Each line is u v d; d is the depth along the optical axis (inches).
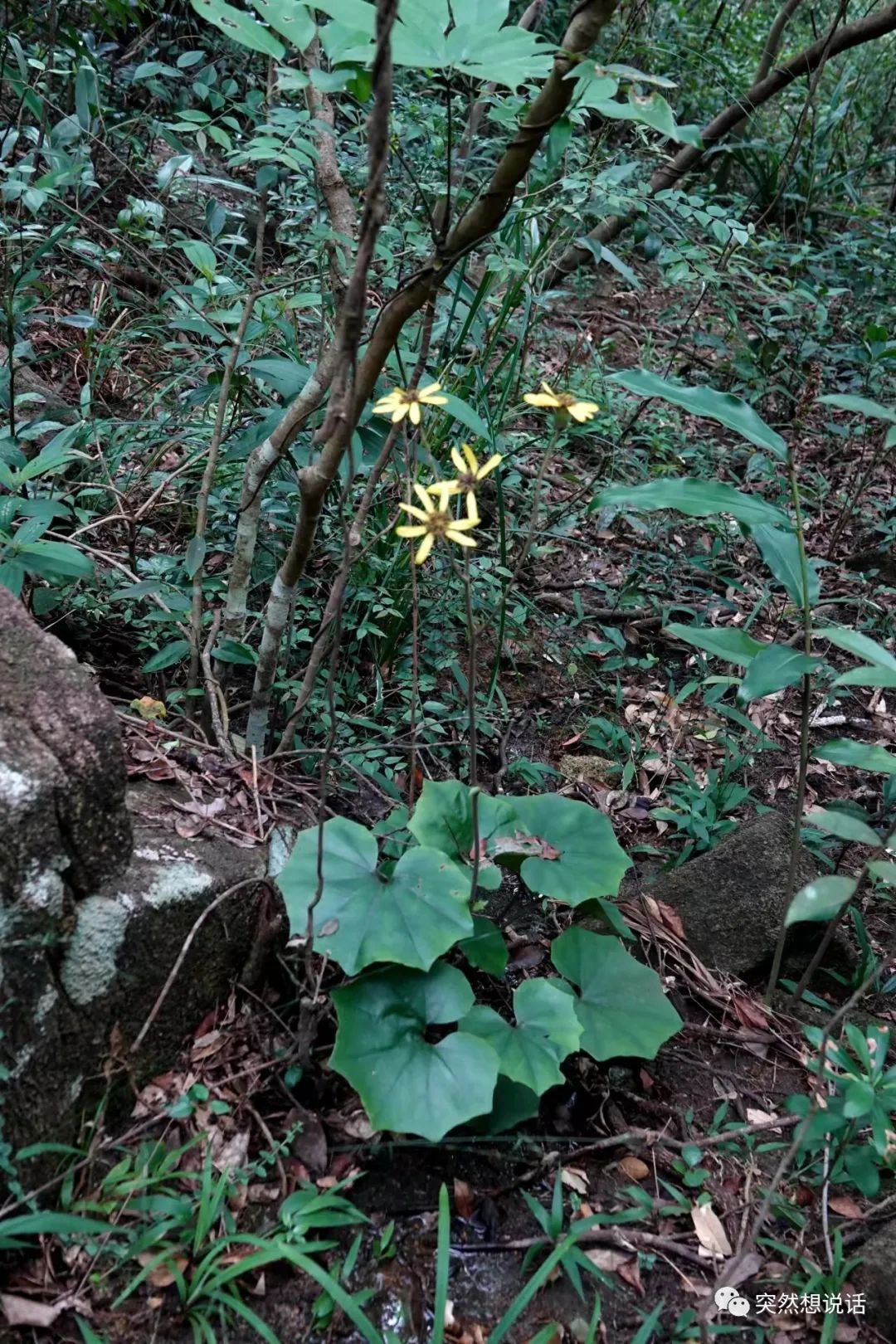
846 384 186.9
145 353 143.5
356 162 131.5
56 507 85.9
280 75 75.4
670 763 116.8
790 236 237.0
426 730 109.1
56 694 64.9
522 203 115.4
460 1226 68.9
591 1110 78.5
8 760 59.6
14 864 59.0
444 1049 68.8
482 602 121.4
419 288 65.6
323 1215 65.2
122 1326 59.4
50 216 143.7
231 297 121.3
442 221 67.3
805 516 164.7
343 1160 70.6
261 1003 78.2
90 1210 62.4
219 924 74.5
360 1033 68.9
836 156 269.9
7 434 107.7
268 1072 74.8
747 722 109.8
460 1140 72.7
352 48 58.4
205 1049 74.9
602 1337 64.3
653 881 98.7
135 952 68.1
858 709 133.6
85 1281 60.6
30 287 130.4
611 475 156.3
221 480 113.4
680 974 91.0
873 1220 73.2
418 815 80.0
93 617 105.1
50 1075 63.2
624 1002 77.3
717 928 93.9
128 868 69.6
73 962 64.1
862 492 160.2
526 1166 73.4
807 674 75.6
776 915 93.9
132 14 135.4
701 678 130.6
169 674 103.7
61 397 130.5
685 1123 78.0
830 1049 71.2
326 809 94.0
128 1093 70.3
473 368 118.3
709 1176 74.6
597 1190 72.7
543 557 144.9
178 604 94.0
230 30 59.0
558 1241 66.6
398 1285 65.1
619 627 138.3
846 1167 69.7
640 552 150.2
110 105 153.1
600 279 210.5
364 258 55.7
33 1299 59.2
